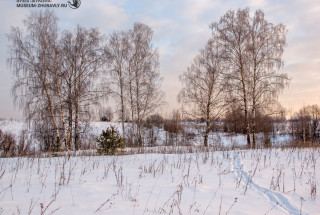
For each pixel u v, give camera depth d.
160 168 5.96
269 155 8.27
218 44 16.55
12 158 7.94
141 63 17.17
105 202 3.15
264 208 3.39
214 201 3.61
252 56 15.49
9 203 3.17
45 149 13.17
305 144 12.59
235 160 7.34
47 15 13.40
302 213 3.27
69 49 13.80
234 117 17.33
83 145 13.84
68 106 13.76
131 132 17.20
